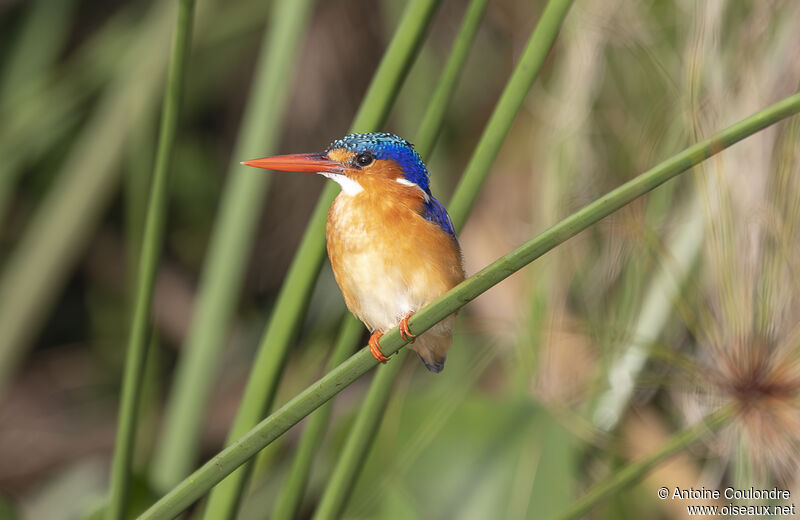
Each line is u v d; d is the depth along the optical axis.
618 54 4.43
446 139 4.59
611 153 4.43
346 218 4.32
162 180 4.27
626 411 4.41
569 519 4.32
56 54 4.60
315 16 4.59
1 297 4.49
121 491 4.29
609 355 4.38
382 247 4.31
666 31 4.42
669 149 4.40
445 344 4.33
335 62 4.60
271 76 4.38
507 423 4.38
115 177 4.51
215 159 5.01
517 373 4.41
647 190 4.21
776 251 4.32
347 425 4.43
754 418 4.31
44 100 4.54
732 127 4.21
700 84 4.37
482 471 4.38
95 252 5.04
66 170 4.50
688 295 4.36
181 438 4.38
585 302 4.41
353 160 4.32
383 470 4.40
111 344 5.09
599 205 4.22
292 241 4.70
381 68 4.30
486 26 4.60
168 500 4.25
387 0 4.54
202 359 4.39
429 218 4.32
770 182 4.33
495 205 4.54
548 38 4.29
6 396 4.98
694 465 4.42
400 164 4.33
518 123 4.54
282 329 4.30
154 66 4.51
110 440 4.96
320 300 4.58
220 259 4.39
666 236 4.40
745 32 4.36
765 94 4.35
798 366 4.31
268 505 4.49
